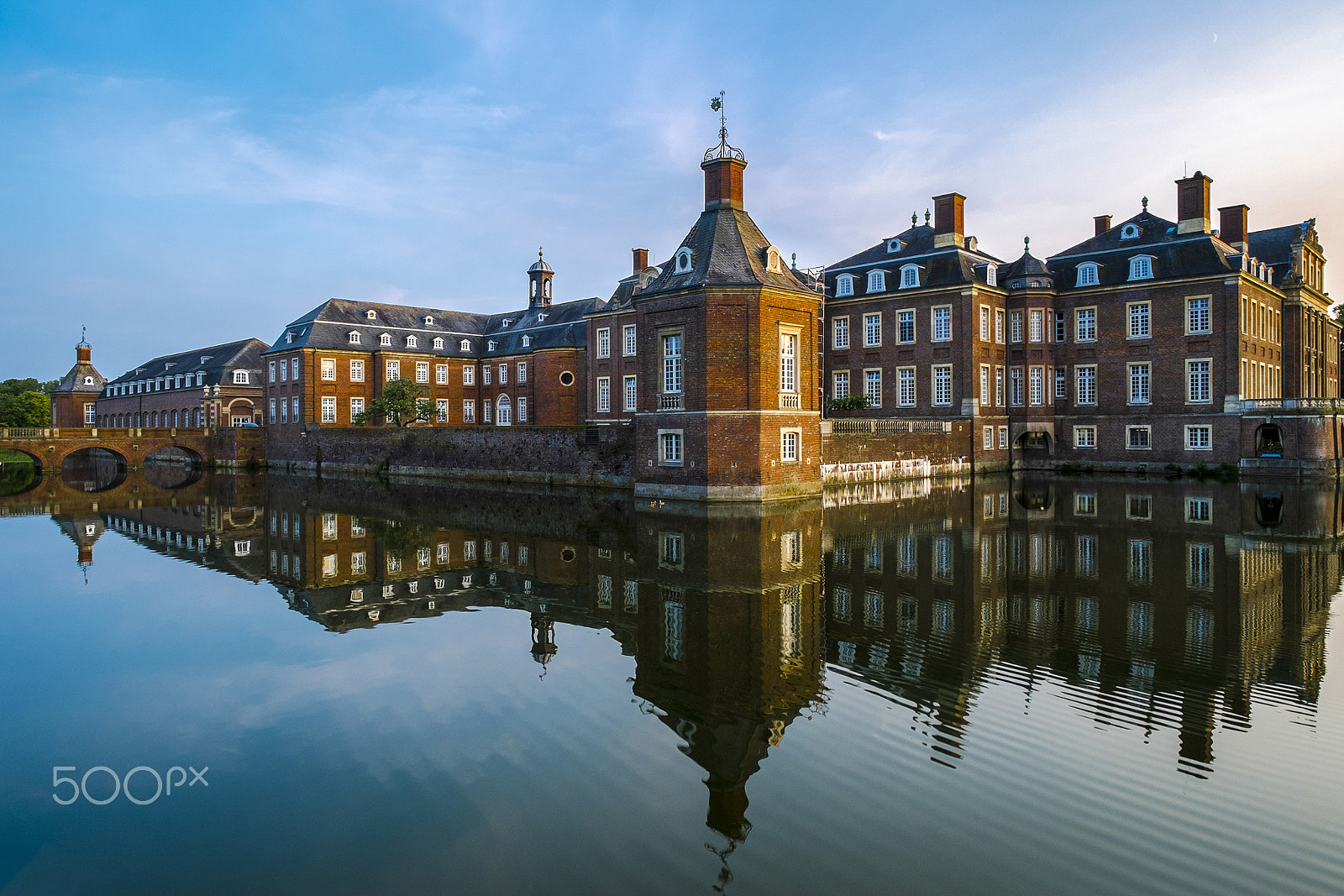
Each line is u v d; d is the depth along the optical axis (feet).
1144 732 28.30
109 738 29.45
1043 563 57.52
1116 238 168.76
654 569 57.06
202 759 27.43
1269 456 142.10
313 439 200.03
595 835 21.99
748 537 69.72
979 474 155.02
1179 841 21.20
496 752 27.48
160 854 21.61
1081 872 19.81
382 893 19.56
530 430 138.51
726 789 24.43
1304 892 18.90
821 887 19.31
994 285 166.61
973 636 39.93
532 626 43.52
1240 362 147.13
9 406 325.83
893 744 27.45
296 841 22.13
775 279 99.40
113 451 202.80
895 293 170.91
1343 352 238.48
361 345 219.20
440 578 57.21
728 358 96.48
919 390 168.04
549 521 85.56
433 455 161.99
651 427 104.37
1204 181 154.40
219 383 247.09
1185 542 66.39
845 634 40.29
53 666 38.09
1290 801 23.32
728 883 19.57
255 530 84.48
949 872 19.84
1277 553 61.26
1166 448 155.12
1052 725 28.99
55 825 23.29
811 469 104.01
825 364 184.24
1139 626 41.37
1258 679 33.53
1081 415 165.78
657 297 101.91
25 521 95.25
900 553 61.62
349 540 75.56
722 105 104.27
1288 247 178.91
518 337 231.91
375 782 25.50
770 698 31.83
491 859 20.86
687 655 37.32
